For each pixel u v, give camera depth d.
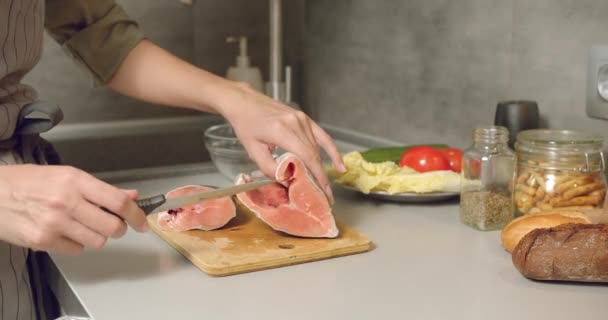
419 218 1.09
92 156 1.58
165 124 1.73
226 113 1.04
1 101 0.96
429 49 1.46
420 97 1.50
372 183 1.14
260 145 1.00
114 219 0.77
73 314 0.83
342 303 0.77
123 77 1.15
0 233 0.76
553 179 1.01
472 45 1.36
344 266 0.88
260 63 1.85
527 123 1.19
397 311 0.75
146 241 0.98
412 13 1.49
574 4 1.17
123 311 0.76
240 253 0.89
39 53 1.02
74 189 0.76
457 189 1.14
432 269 0.87
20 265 0.89
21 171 0.77
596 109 1.14
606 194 0.98
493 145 1.03
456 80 1.41
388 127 1.59
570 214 0.91
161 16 1.71
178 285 0.83
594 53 1.13
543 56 1.23
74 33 1.16
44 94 1.63
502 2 1.29
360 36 1.64
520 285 0.83
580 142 1.00
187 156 1.69
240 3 1.79
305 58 1.83
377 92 1.61
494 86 1.33
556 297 0.79
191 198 0.86
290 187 0.95
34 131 0.97
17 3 0.95
